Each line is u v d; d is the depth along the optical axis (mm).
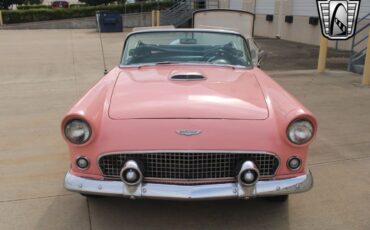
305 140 2766
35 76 9367
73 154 2832
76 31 22797
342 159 4348
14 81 8797
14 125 5578
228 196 2711
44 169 4098
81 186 2781
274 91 3250
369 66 8047
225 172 2768
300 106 2932
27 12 26609
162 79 3447
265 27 20000
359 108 6387
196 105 2926
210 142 2691
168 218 3180
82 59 12047
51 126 5516
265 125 2795
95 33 21344
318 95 7246
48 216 3203
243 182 2680
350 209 3312
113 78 3555
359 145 4762
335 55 12766
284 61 11758
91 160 2781
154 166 2740
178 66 3938
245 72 3828
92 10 27781
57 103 6805
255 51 4863
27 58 12297
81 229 3037
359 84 8203
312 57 12609
